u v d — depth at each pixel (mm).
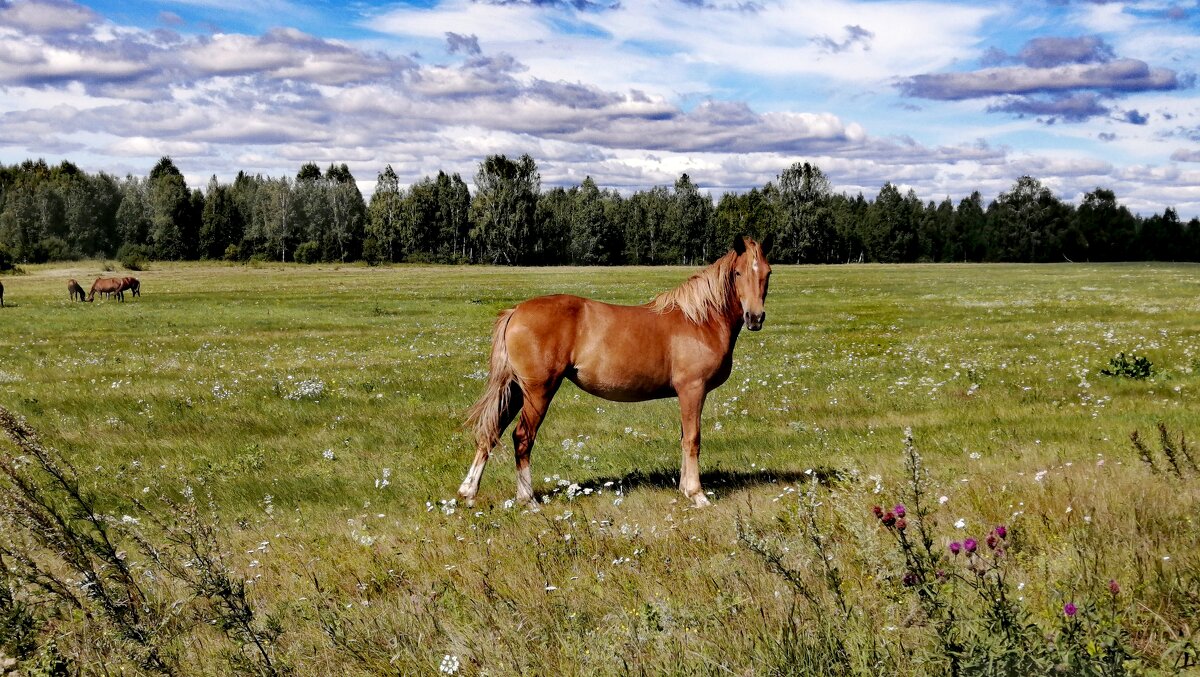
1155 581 4113
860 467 8742
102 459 10508
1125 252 135875
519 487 8398
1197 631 3488
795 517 6168
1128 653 2998
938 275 77062
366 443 11609
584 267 110875
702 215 134750
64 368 20031
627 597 4887
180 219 126938
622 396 8633
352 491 9195
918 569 3389
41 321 34500
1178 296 40938
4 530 4320
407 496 8945
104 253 122562
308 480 9602
